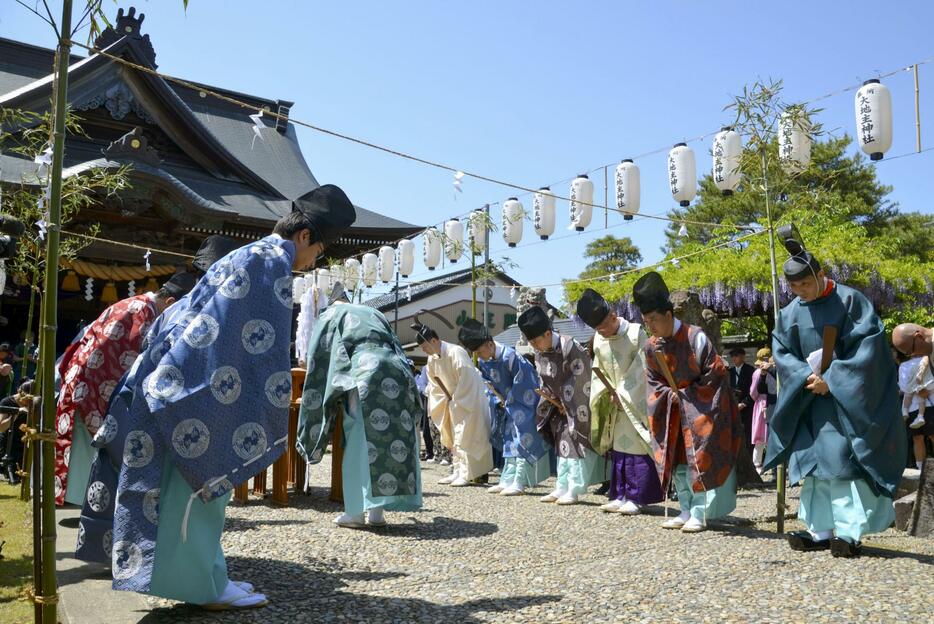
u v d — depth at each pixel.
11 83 21.05
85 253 16.62
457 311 35.94
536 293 12.03
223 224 18.08
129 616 3.42
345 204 4.03
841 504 4.79
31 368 11.35
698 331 5.92
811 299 4.92
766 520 6.58
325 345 6.00
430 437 13.12
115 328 5.63
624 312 18.78
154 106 18.66
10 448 8.43
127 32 18.08
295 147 25.69
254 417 3.33
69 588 3.91
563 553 4.91
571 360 7.56
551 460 9.50
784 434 5.00
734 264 16.28
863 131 6.61
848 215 28.78
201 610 3.49
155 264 17.39
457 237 12.05
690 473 5.77
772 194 7.02
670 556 4.82
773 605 3.61
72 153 17.48
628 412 6.59
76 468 5.65
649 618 3.40
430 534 5.60
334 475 7.29
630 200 8.27
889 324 20.19
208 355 3.29
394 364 5.77
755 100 6.37
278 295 3.51
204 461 3.19
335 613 3.47
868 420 4.57
